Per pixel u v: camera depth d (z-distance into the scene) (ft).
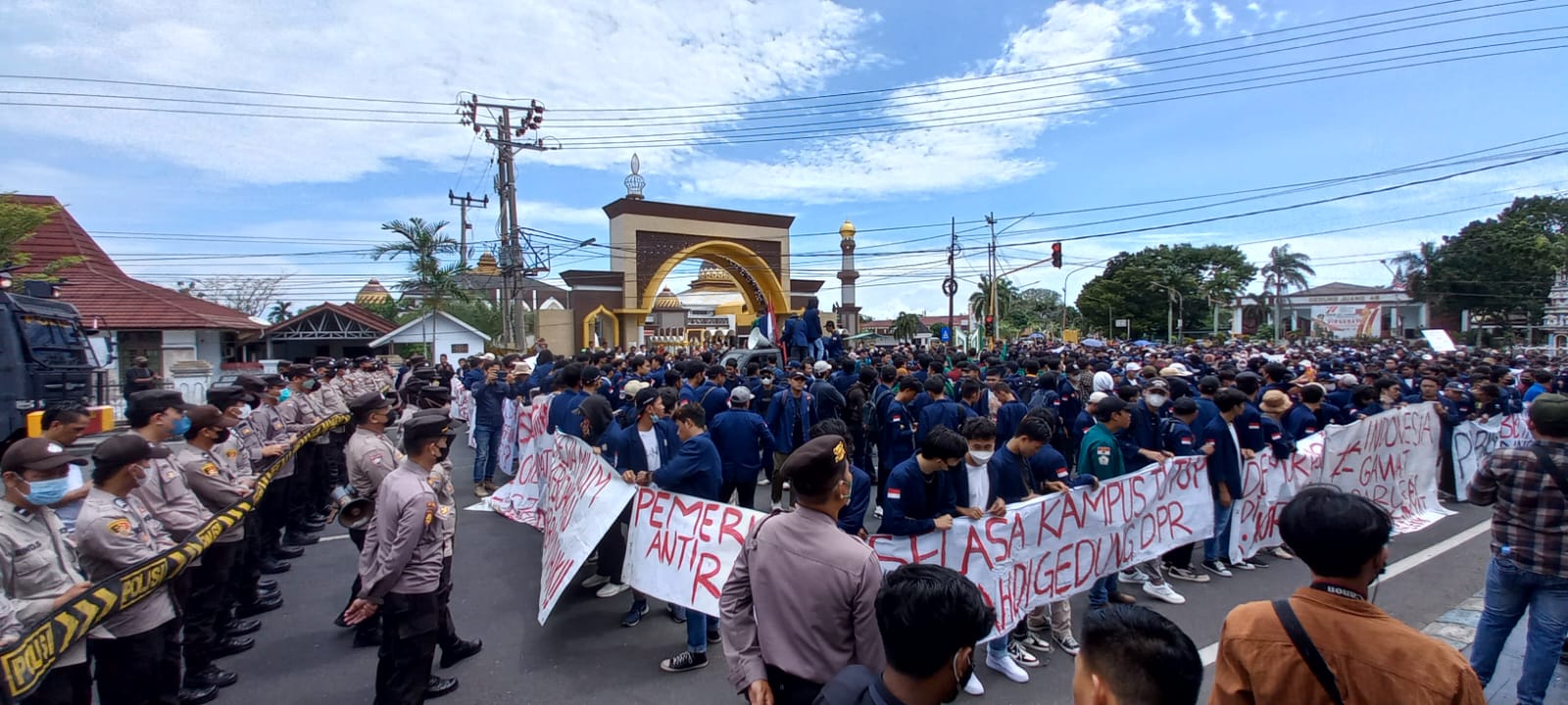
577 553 16.60
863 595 8.20
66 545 11.05
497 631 17.28
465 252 113.19
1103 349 87.25
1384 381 28.09
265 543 21.50
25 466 10.16
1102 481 17.29
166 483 13.74
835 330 70.59
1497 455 12.46
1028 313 276.41
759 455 23.07
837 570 8.29
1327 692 6.38
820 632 8.26
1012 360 50.21
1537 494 11.78
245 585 17.89
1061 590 16.28
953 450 13.43
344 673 15.29
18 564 10.14
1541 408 12.03
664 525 16.21
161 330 78.23
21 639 9.03
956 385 36.19
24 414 37.86
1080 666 6.18
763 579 8.67
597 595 19.63
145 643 11.74
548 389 34.35
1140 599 18.86
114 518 11.35
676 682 14.80
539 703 13.93
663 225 101.55
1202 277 237.04
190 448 15.66
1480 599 18.57
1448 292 169.27
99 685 11.60
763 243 110.63
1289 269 221.25
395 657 12.48
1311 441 23.90
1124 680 5.72
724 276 172.55
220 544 14.60
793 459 8.77
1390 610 17.97
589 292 97.25
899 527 13.97
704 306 193.88
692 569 15.44
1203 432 20.53
